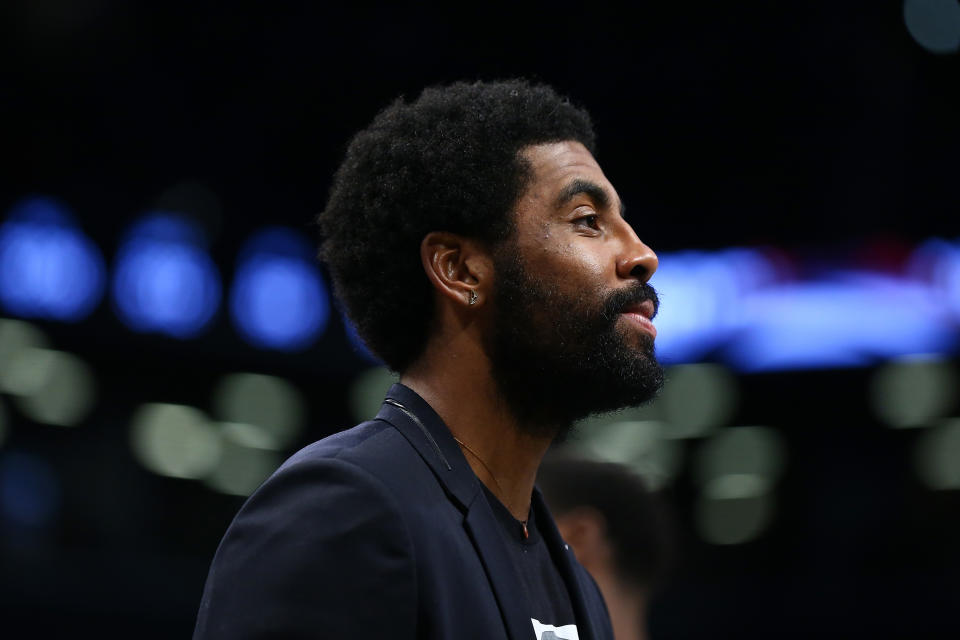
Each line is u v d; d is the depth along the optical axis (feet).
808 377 120.16
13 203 96.73
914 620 124.36
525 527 18.04
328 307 108.99
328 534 14.94
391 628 14.70
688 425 119.14
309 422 114.11
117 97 100.22
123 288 98.02
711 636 128.77
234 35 99.81
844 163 113.19
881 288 112.57
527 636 15.96
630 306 17.79
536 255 17.60
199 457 108.58
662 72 107.65
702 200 116.78
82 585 101.30
